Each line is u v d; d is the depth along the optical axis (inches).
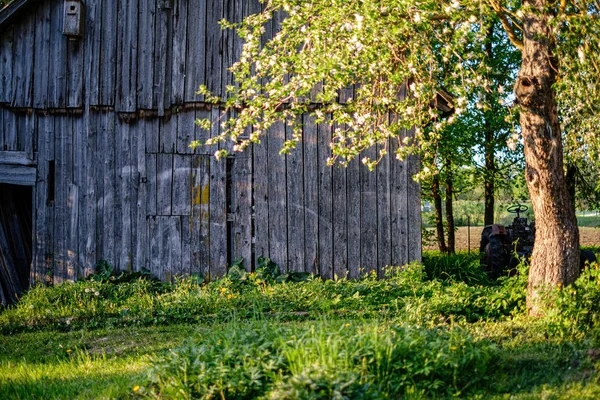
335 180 484.7
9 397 230.7
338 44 317.7
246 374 210.5
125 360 289.1
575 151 329.1
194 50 482.0
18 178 466.9
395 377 215.5
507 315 343.0
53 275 464.8
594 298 289.3
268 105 332.5
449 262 514.6
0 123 468.4
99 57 476.1
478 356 227.3
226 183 486.9
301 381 191.3
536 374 225.3
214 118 480.7
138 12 480.7
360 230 484.1
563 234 324.2
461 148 709.9
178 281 454.6
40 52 472.7
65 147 470.9
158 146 475.5
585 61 269.4
